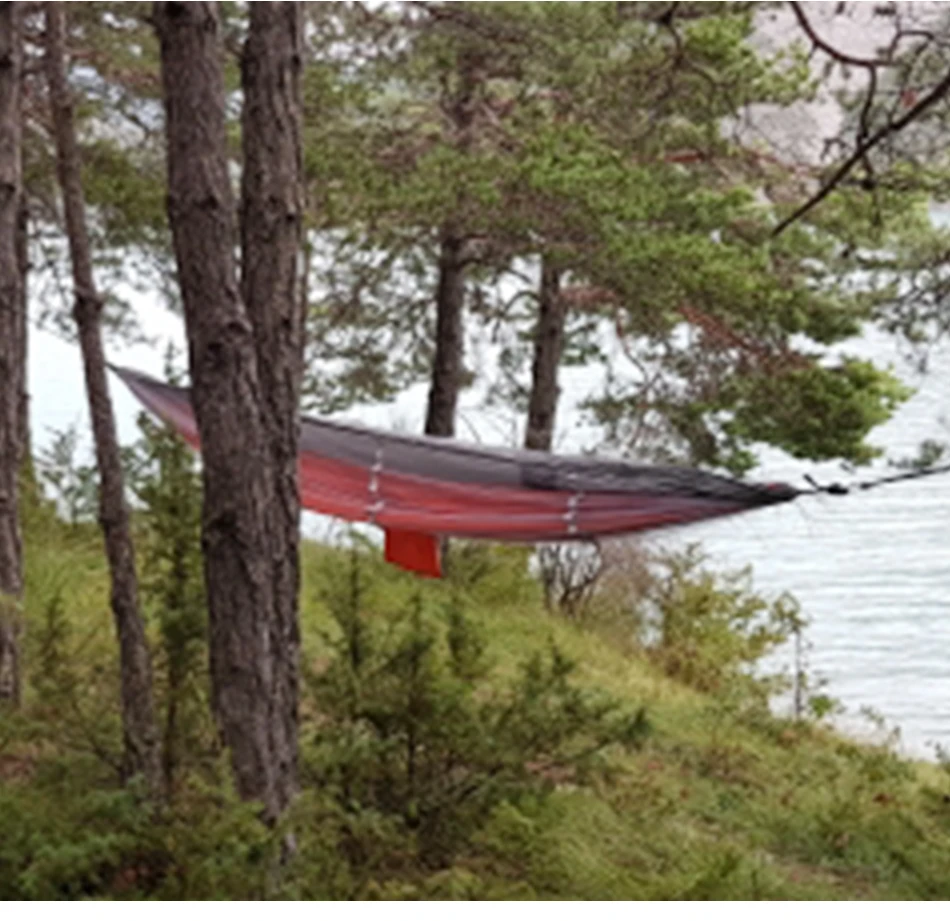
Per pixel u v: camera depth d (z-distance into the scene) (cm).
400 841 845
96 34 1716
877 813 1155
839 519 3741
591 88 1738
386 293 2091
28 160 1711
